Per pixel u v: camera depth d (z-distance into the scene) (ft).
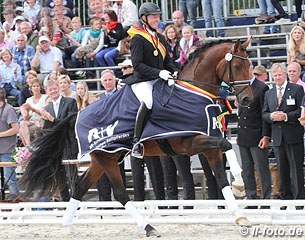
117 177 38.11
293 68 47.11
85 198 56.08
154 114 36.52
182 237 36.76
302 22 57.77
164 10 70.08
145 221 37.45
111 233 39.37
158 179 46.85
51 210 46.47
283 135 44.37
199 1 70.18
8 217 42.83
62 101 48.29
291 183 46.50
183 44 55.26
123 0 64.39
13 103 61.36
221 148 35.19
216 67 37.04
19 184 39.29
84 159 45.65
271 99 44.86
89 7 69.31
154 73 36.65
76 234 39.29
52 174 39.11
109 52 63.21
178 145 36.86
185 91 36.63
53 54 62.13
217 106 36.76
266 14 65.57
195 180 54.08
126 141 37.06
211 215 41.27
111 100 38.09
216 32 66.08
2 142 49.85
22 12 68.80
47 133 38.99
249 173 46.24
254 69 47.34
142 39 36.94
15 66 61.57
